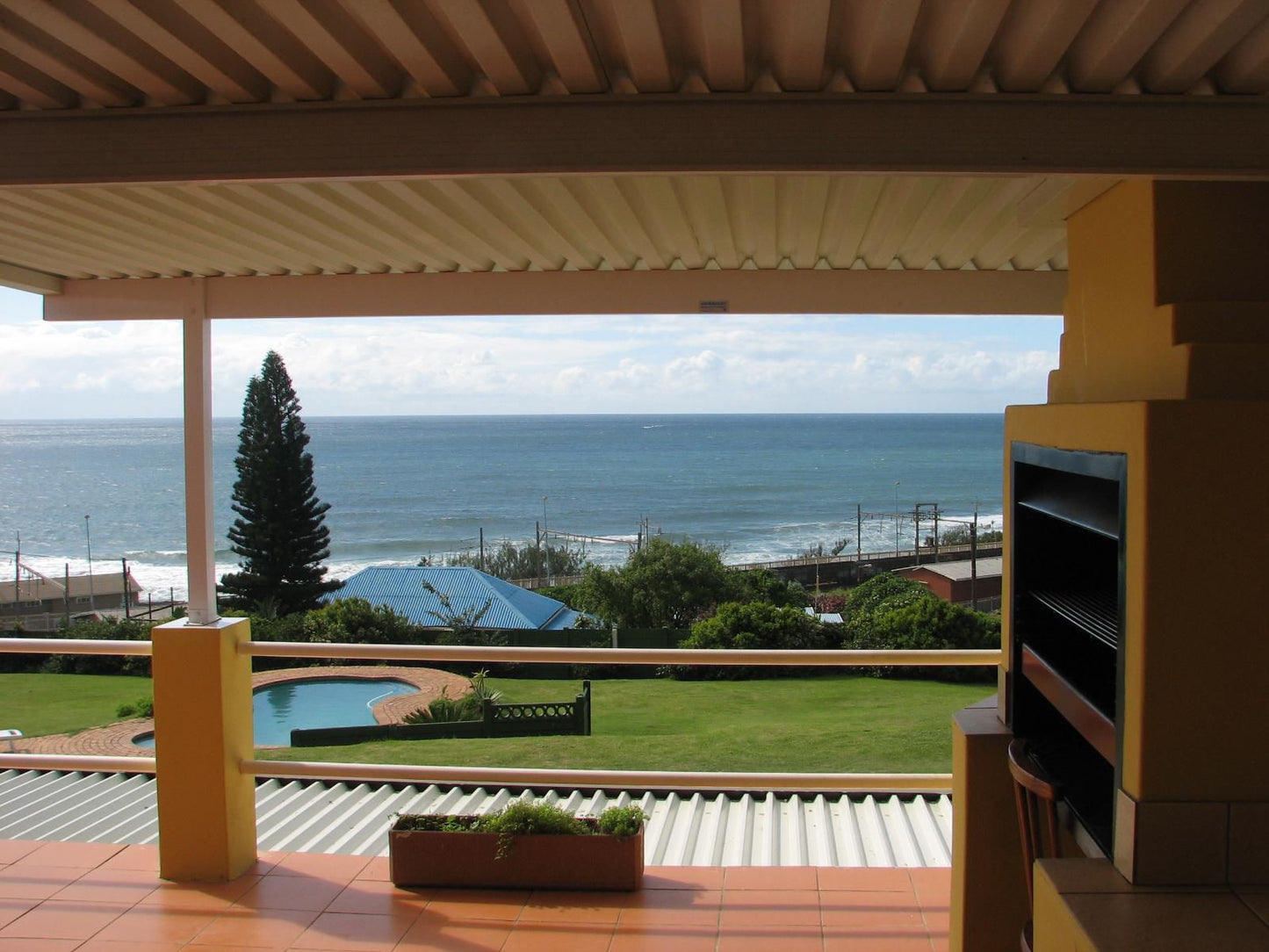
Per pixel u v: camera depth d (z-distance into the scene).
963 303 3.73
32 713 16.84
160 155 2.04
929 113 1.88
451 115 1.96
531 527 74.50
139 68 1.87
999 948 2.31
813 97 1.88
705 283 3.73
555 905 2.79
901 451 111.44
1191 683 1.62
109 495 94.19
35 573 53.88
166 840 2.97
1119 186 2.02
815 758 10.15
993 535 65.06
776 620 19.48
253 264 3.67
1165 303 1.85
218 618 3.10
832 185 2.80
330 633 25.75
